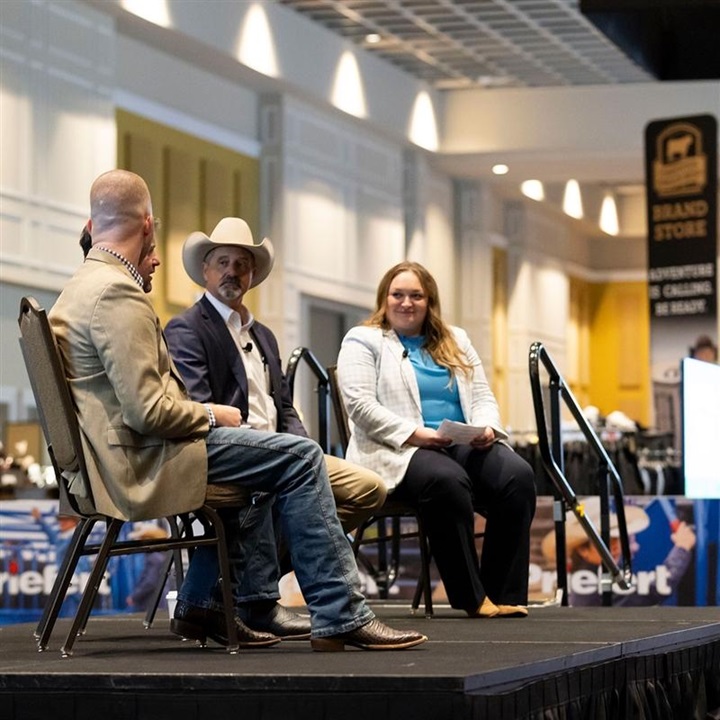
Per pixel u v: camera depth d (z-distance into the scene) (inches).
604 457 327.6
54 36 570.6
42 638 199.5
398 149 841.5
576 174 906.1
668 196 670.5
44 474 516.7
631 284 1220.5
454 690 154.9
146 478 192.7
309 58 723.4
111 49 604.1
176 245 657.6
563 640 207.3
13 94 549.3
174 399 194.1
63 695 165.6
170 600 267.9
